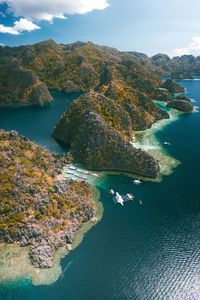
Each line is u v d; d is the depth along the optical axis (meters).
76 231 108.44
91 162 156.88
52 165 145.12
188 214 121.19
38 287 86.19
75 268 92.81
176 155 179.25
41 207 107.62
